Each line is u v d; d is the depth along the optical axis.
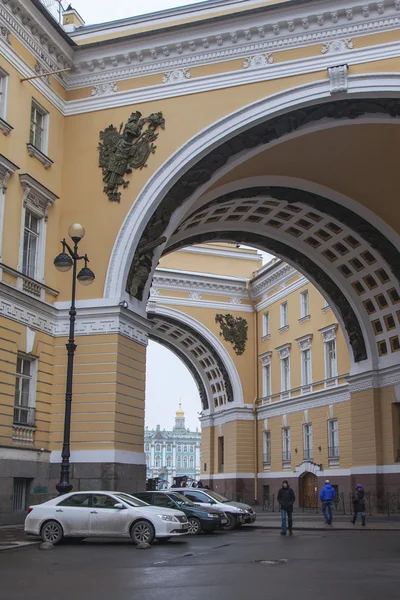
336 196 28.36
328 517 24.58
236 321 47.22
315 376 39.91
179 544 16.83
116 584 10.22
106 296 22.14
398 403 30.75
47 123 23.44
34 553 14.36
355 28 22.23
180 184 23.11
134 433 22.25
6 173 20.83
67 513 16.20
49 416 21.89
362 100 22.28
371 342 32.16
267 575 11.30
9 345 20.31
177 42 23.45
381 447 31.16
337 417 37.34
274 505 41.81
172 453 120.94
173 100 23.38
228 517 23.22
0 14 21.12
